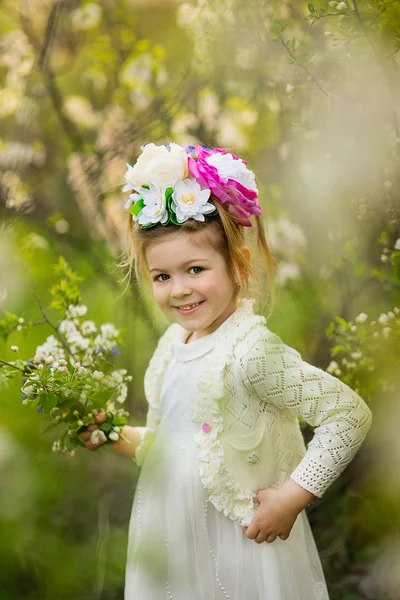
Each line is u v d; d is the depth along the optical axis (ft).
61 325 7.36
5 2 10.72
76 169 10.50
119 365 9.16
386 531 7.53
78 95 11.06
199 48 9.05
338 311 8.28
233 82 8.86
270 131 9.02
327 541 7.99
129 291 9.27
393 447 7.32
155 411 6.53
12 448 4.38
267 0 8.43
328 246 8.29
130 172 6.01
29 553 4.20
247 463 5.74
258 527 5.55
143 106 10.05
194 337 6.33
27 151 10.41
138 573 5.90
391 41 6.59
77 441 6.39
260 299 7.54
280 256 8.59
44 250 9.62
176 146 5.96
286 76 7.98
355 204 7.57
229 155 6.00
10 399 6.13
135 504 6.17
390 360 6.97
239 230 6.12
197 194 5.74
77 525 7.16
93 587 5.93
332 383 5.64
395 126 6.73
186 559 5.71
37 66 10.44
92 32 10.85
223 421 5.76
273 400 5.72
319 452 5.52
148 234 5.90
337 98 7.10
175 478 5.81
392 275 7.36
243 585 5.67
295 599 5.76
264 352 5.69
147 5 10.62
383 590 7.48
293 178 8.41
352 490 7.70
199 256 5.79
